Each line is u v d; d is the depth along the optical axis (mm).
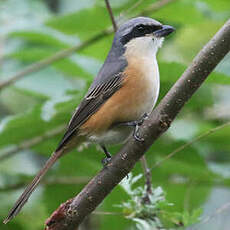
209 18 14578
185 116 12984
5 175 13492
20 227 13656
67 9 14891
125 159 8602
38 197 14016
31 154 14617
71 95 10719
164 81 11250
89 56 13258
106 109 10117
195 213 8930
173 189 12516
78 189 12938
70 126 10250
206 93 12094
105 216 12164
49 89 13297
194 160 11984
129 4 12734
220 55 8289
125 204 9141
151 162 12320
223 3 12758
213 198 13453
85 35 13070
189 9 12781
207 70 8320
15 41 14000
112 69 10328
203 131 12602
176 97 8391
